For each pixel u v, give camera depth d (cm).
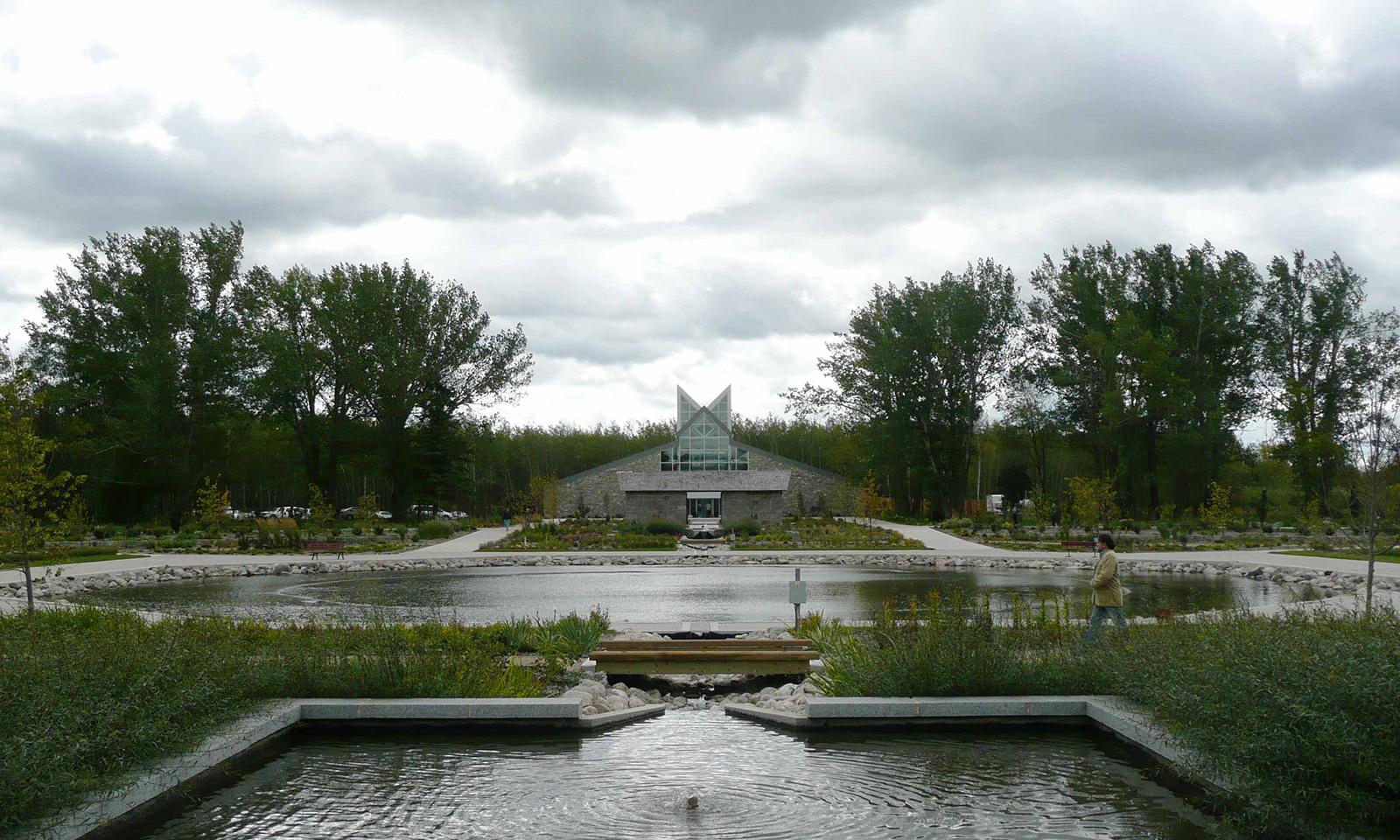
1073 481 4903
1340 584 2614
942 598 2325
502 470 9375
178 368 5534
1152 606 2220
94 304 5628
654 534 5116
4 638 975
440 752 951
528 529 5172
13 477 1808
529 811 771
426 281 6419
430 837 714
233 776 866
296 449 7612
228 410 5875
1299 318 6103
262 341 5766
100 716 762
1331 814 644
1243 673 727
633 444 10131
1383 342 5944
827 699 1035
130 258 5675
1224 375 6250
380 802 795
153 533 5134
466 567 3509
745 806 782
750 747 968
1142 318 6272
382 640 1162
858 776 863
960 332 6425
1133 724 916
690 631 1625
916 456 6594
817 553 3822
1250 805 684
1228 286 6053
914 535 5125
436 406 6450
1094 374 6194
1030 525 5672
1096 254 6469
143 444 5403
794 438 10231
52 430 5547
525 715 1020
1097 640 1179
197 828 735
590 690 1195
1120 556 3634
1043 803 785
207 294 5838
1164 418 5912
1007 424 6844
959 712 1021
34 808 666
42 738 666
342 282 6250
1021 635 1240
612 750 960
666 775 870
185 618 1728
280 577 3206
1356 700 646
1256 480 7094
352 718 1019
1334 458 5269
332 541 4472
